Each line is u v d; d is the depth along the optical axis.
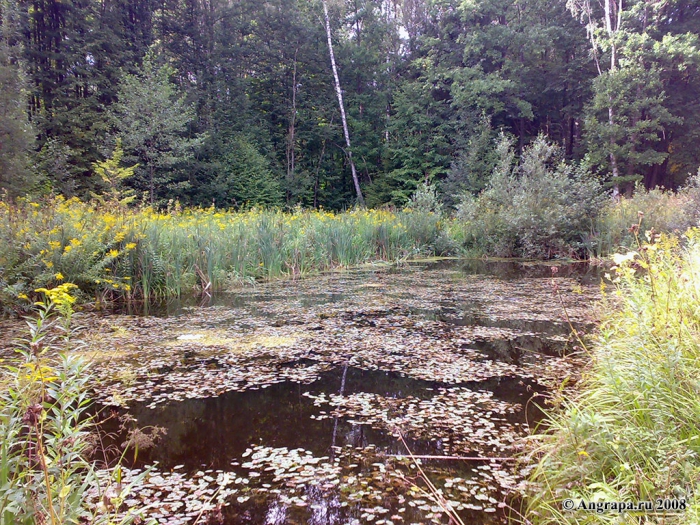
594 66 23.47
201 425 2.96
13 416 1.83
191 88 21.91
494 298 7.21
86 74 17.80
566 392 3.33
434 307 6.59
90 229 7.26
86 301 6.86
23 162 12.49
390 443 2.73
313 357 4.36
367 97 26.56
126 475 2.38
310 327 5.47
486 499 2.17
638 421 2.12
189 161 19.38
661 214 12.16
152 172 17.38
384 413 3.13
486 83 22.48
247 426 2.95
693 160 22.02
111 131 18.25
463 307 6.57
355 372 3.95
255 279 9.22
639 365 2.38
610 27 21.08
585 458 2.06
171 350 4.55
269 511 2.08
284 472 2.42
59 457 1.67
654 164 22.56
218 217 10.78
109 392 3.49
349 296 7.50
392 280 9.27
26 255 6.46
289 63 25.33
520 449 2.62
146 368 4.03
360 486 2.29
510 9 24.94
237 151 21.61
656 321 2.47
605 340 2.82
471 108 24.38
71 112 17.00
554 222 12.92
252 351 4.54
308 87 26.50
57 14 18.25
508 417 3.04
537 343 4.76
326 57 26.16
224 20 24.05
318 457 2.57
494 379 3.76
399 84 27.47
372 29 26.77
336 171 27.11
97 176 16.33
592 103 22.30
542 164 13.73
